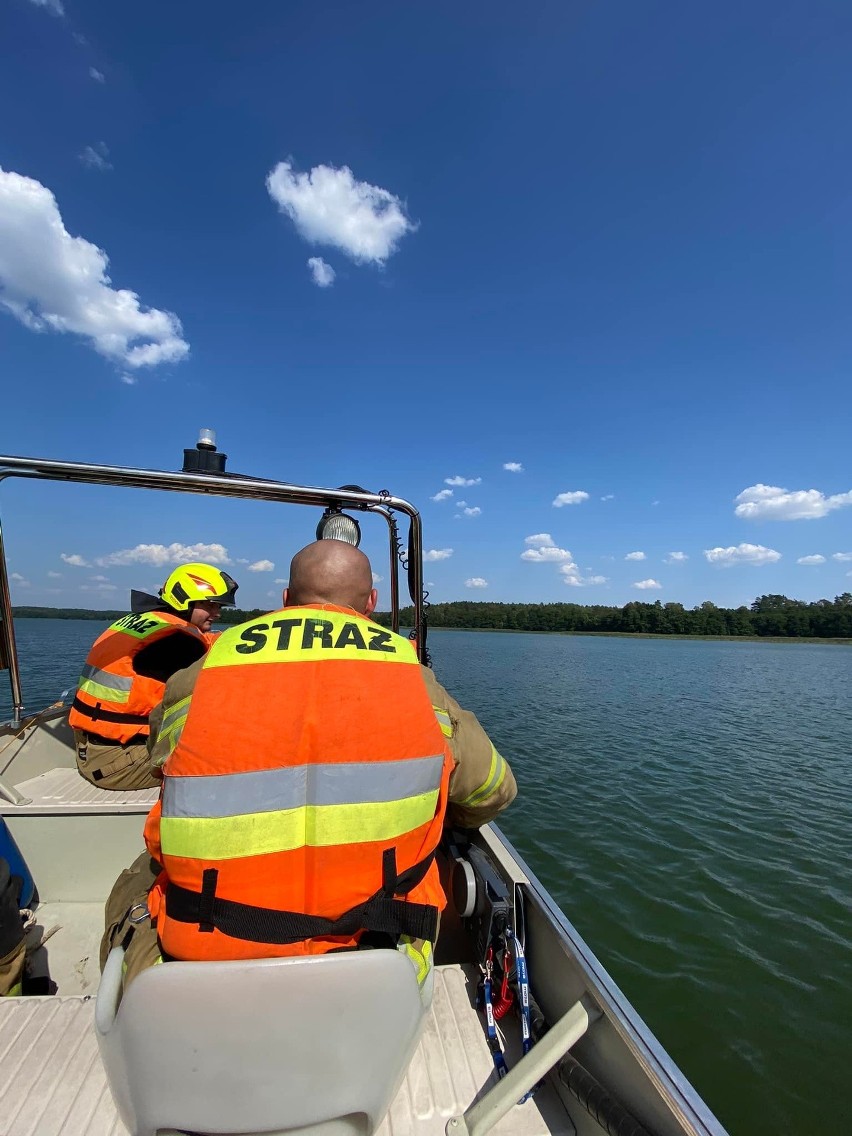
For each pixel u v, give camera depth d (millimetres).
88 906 2584
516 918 1771
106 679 2855
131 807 2623
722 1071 4441
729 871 7719
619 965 5711
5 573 2959
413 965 1034
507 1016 1695
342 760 1110
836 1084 4332
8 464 2523
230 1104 950
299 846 1066
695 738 16500
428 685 1530
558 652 58719
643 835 8891
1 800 2699
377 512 3119
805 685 34062
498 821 9352
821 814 10016
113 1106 1376
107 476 2666
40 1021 1632
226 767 1068
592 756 13875
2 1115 1346
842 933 6285
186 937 1032
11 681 3061
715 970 5641
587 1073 1374
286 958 945
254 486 2748
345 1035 961
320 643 1249
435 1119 1369
